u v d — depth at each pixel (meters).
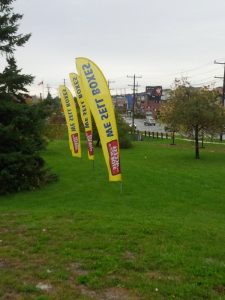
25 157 18.02
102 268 7.12
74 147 28.31
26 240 8.84
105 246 8.34
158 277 6.81
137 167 25.41
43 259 7.64
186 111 30.92
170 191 17.67
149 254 7.87
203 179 21.11
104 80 15.51
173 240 8.98
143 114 137.25
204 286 6.47
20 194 17.42
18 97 19.36
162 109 45.84
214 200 16.17
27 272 6.98
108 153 15.93
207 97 31.69
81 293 6.20
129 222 10.65
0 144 18.31
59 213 12.03
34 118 18.55
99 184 19.05
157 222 10.82
